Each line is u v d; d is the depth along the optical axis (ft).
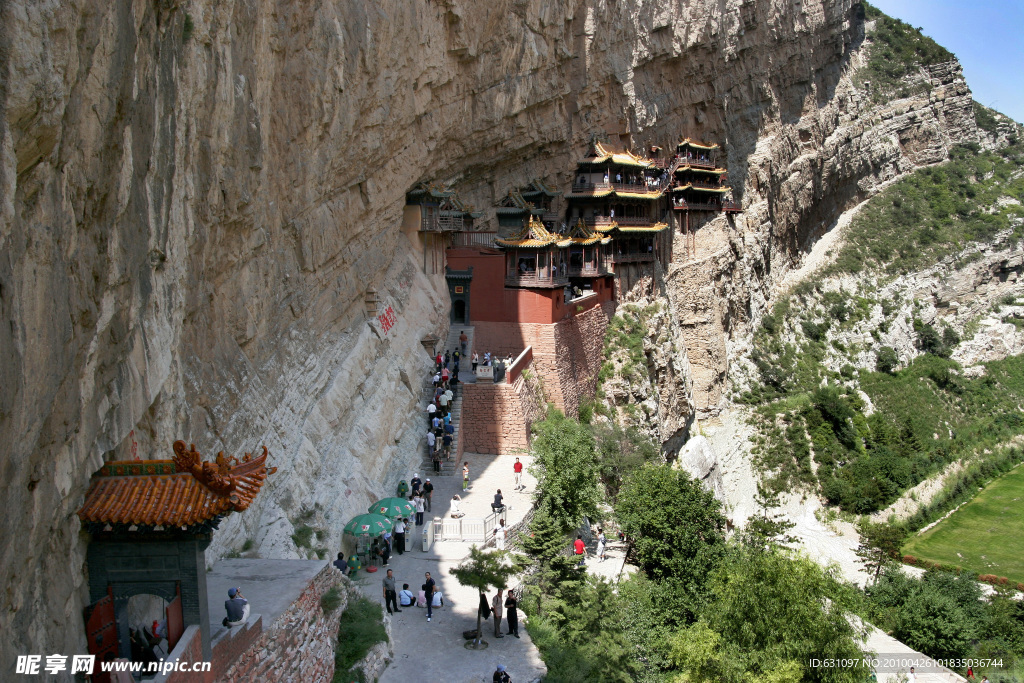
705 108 262.47
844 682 88.28
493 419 138.51
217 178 71.36
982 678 129.90
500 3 153.38
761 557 97.76
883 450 235.81
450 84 148.05
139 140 48.85
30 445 34.99
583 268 192.34
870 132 348.59
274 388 88.53
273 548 77.51
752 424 245.86
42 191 35.99
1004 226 339.57
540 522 95.14
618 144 226.58
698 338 248.11
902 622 142.41
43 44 33.55
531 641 79.71
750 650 89.86
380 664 71.82
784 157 294.46
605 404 188.96
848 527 207.82
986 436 260.21
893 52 385.09
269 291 87.86
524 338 161.27
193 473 47.14
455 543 100.37
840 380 273.95
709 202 258.98
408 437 123.75
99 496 45.98
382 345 122.62
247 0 75.31
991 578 175.83
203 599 48.03
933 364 290.15
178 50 61.16
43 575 41.34
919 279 317.01
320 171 98.99
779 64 286.05
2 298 30.91
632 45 218.79
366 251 120.78
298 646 59.82
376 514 92.48
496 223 193.77
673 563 112.88
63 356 38.52
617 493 139.85
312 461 92.63
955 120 391.65
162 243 56.54
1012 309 326.03
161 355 57.47
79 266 40.78
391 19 112.98
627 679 86.43
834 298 301.22
